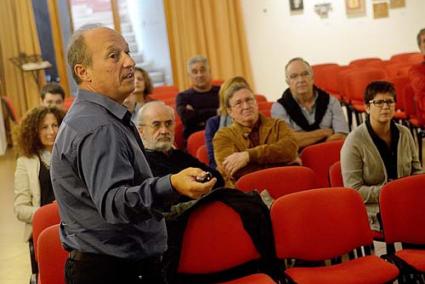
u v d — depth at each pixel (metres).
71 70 1.69
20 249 4.48
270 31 9.66
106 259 1.68
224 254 2.54
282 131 3.59
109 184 1.51
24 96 8.95
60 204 1.69
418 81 5.25
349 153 3.12
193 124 5.03
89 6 9.36
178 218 2.47
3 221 5.24
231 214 2.57
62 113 3.30
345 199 2.67
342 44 9.82
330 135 4.08
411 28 9.94
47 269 2.41
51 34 9.16
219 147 3.55
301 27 9.71
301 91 4.09
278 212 2.61
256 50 9.68
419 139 5.32
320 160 3.62
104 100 1.65
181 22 9.33
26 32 8.81
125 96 1.69
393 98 3.07
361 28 9.83
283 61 9.76
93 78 1.64
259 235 2.57
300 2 9.62
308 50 9.77
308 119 4.14
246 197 2.61
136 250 1.71
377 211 3.02
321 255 2.63
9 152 8.53
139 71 4.97
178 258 2.46
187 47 9.40
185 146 5.02
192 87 5.21
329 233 2.64
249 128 3.57
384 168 3.11
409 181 2.75
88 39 1.63
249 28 9.62
